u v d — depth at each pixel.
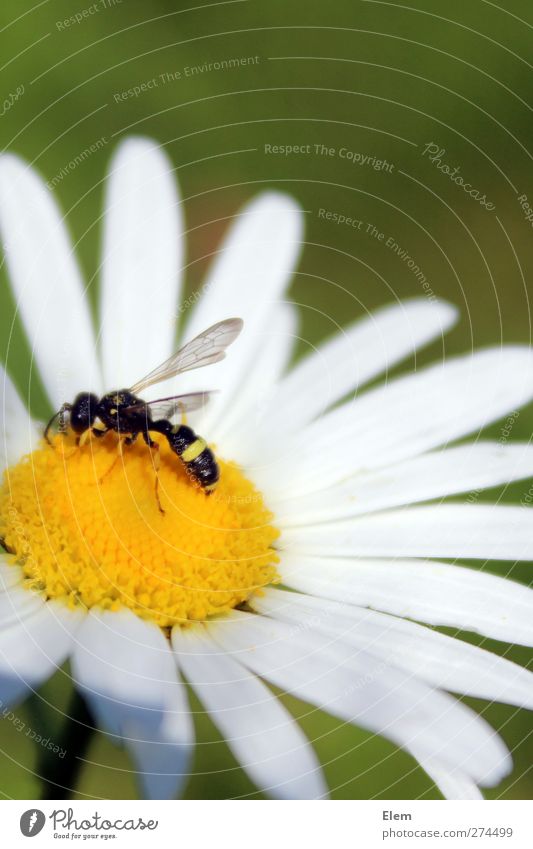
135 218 0.15
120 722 0.12
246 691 0.12
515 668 0.12
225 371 0.14
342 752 0.13
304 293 0.16
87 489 0.12
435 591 0.13
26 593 0.12
